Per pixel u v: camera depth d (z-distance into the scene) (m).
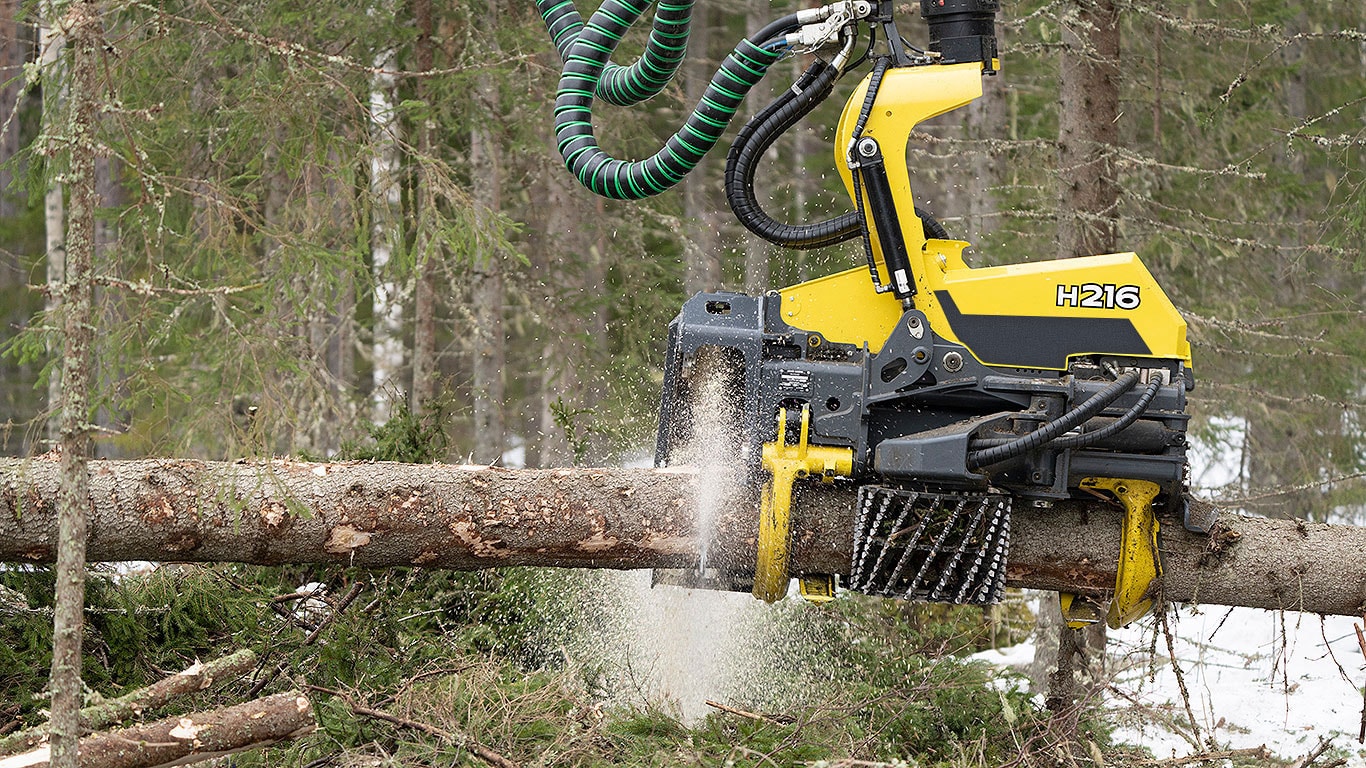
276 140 11.57
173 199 12.32
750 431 7.16
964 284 6.94
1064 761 7.55
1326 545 7.32
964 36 6.97
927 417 7.06
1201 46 15.36
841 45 7.41
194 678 5.99
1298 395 14.80
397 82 14.16
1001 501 6.83
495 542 7.23
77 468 5.18
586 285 18.97
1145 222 11.55
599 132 16.70
